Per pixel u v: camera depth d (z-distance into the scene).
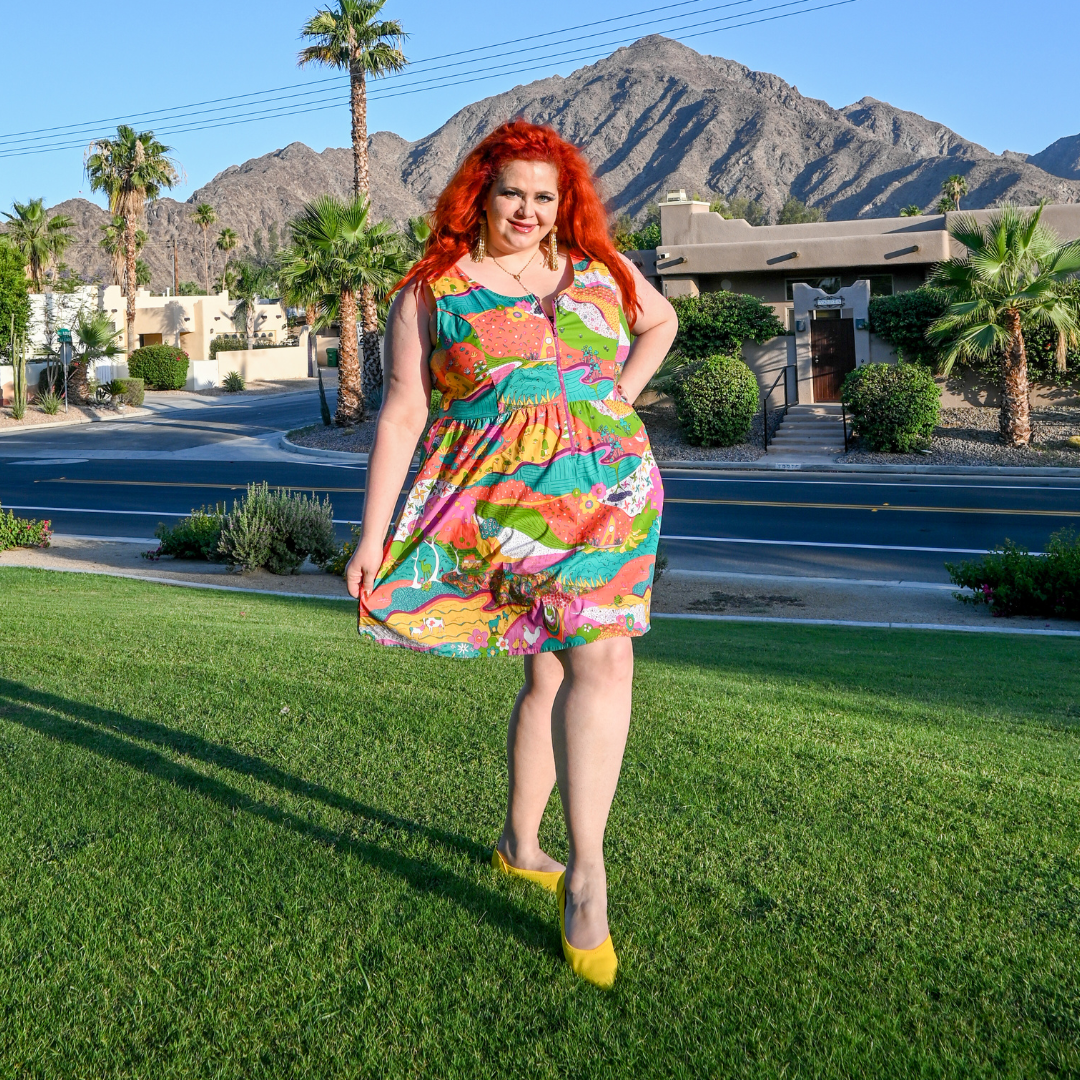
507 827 2.61
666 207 29.45
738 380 25.38
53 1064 1.81
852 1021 1.97
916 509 17.91
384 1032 1.92
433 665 5.30
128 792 3.07
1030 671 7.35
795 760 3.55
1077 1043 1.91
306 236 30.73
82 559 14.38
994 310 22.39
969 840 2.85
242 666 5.08
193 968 2.12
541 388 2.25
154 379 52.31
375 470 2.30
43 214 54.81
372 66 34.38
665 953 2.22
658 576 12.99
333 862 2.62
